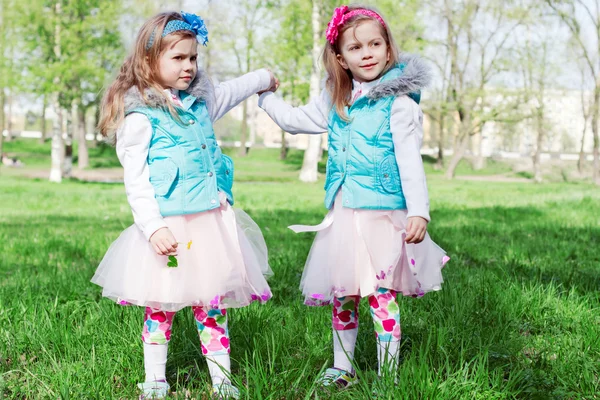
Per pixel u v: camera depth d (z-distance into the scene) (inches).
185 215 113.3
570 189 946.1
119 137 113.5
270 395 103.3
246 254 118.3
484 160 2086.6
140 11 908.6
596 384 114.5
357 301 125.3
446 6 1353.3
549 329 149.6
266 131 2896.2
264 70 138.9
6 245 296.4
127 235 116.3
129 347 129.9
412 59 121.5
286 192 803.4
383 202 117.9
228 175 121.3
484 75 1409.9
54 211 504.1
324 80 127.5
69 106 1060.5
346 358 122.2
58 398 108.7
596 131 1432.1
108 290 112.7
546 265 230.4
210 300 109.7
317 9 1033.5
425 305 162.9
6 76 988.6
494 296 165.2
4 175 1258.6
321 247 122.5
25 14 975.6
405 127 117.6
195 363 127.7
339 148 121.6
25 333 140.2
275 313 158.4
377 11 122.0
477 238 314.2
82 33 1007.0
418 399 101.6
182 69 114.0
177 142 114.0
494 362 123.7
